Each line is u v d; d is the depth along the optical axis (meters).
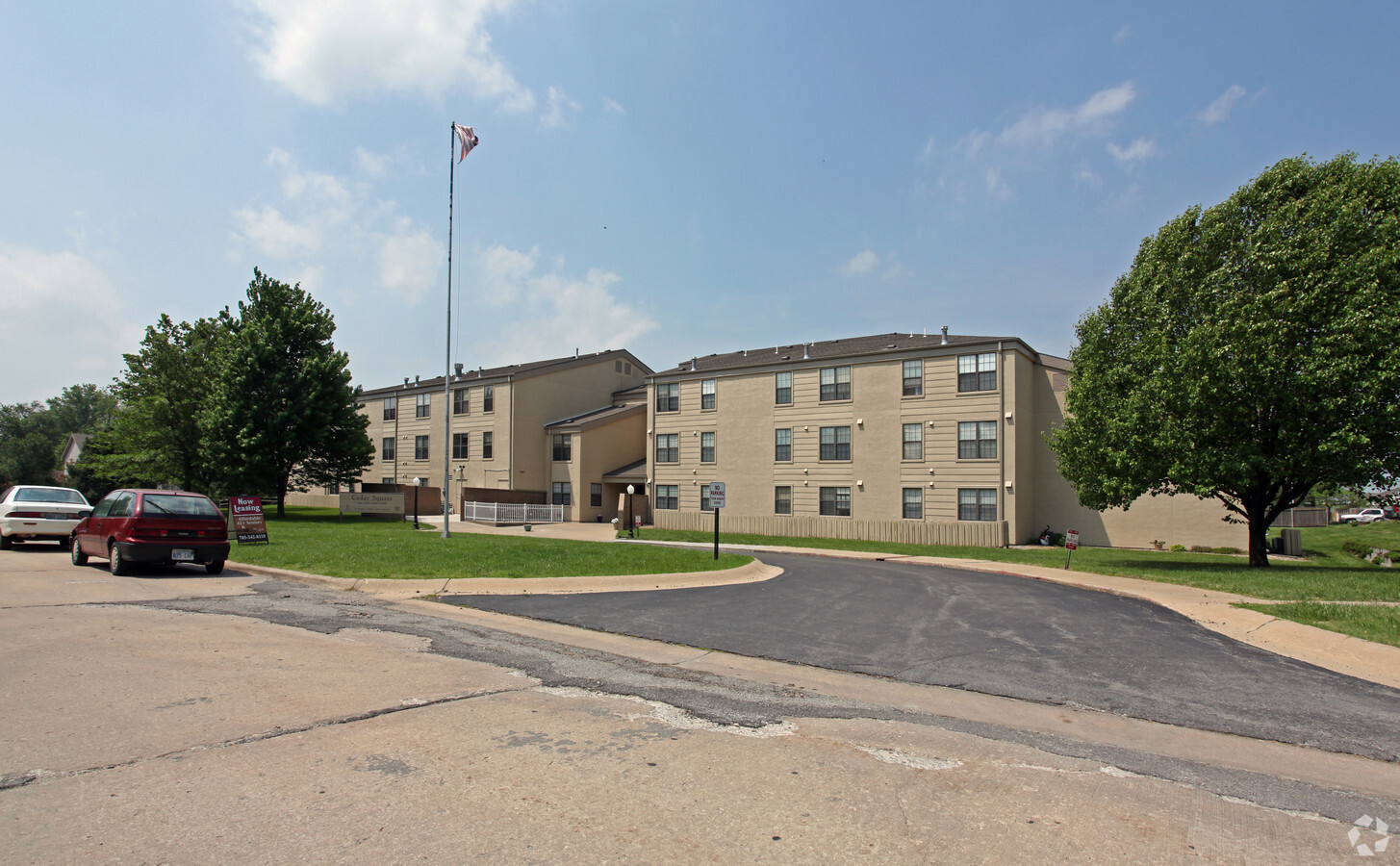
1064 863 3.62
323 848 3.51
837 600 13.23
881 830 3.92
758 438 36.84
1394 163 18.58
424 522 38.00
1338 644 9.36
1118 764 5.20
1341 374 16.97
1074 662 8.62
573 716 5.82
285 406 35.25
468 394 46.62
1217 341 18.44
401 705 5.89
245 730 5.16
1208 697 7.21
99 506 14.73
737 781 4.57
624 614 11.06
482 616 10.65
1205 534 30.02
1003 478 30.17
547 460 45.47
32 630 8.27
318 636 8.52
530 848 3.59
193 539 13.73
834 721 6.01
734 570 16.44
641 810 4.08
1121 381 20.97
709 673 7.62
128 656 7.16
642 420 46.84
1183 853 3.79
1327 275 17.61
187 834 3.61
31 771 4.34
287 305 36.75
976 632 10.38
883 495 33.00
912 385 32.59
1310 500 61.28
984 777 4.83
